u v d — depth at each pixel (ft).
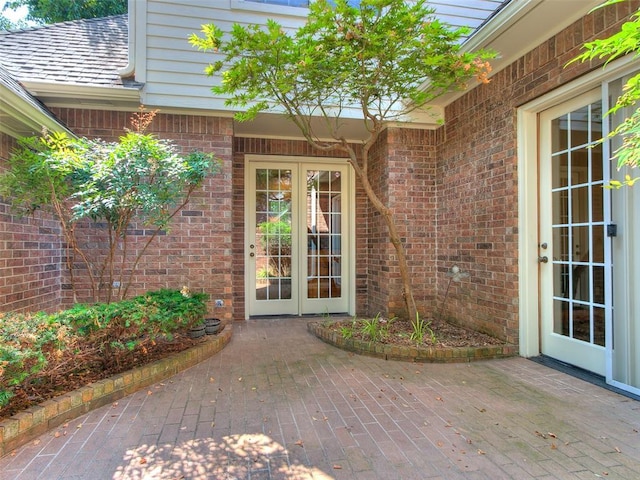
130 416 8.13
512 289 12.29
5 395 6.82
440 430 7.54
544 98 11.19
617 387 9.43
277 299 19.07
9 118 10.69
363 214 19.56
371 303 18.95
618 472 6.15
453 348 11.94
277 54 10.93
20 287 12.14
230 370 11.07
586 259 10.56
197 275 15.05
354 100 13.85
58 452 6.72
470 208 14.53
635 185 9.07
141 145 10.96
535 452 6.74
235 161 18.25
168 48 14.44
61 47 16.01
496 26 10.71
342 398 9.11
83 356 9.64
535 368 11.09
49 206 13.14
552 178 11.65
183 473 6.15
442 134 16.55
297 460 6.52
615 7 8.94
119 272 14.66
